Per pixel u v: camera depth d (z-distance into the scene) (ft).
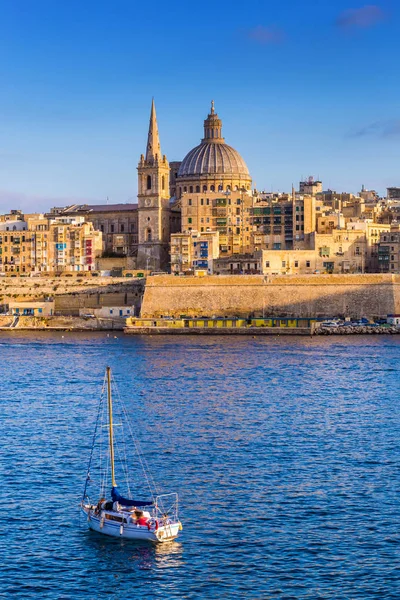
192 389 613.52
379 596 289.94
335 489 379.76
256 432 478.59
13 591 294.66
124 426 494.18
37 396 589.73
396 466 411.54
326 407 546.26
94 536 333.62
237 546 324.80
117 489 354.54
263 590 294.25
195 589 295.48
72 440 462.19
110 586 297.74
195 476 399.03
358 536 331.57
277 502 365.20
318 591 293.23
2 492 376.89
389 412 530.68
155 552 320.50
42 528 339.98
